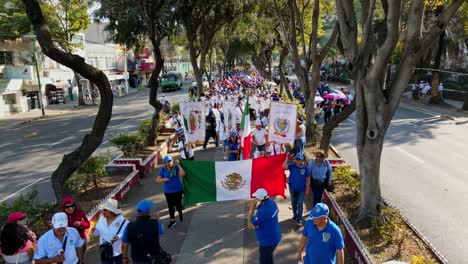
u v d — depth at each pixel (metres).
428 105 31.36
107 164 11.73
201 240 7.65
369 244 6.84
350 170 10.09
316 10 15.20
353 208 8.41
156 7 15.28
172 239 7.70
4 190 11.88
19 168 14.52
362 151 7.77
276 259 6.83
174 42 31.45
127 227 5.16
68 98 43.75
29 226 7.41
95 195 9.77
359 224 7.61
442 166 13.39
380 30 9.38
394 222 7.23
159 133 18.64
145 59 68.19
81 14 33.12
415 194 10.57
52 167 14.51
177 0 18.83
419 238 7.10
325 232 4.86
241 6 23.00
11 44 33.22
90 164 10.14
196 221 8.57
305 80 16.58
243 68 95.94
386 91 7.60
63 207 5.96
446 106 30.52
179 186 8.15
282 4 21.16
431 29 6.93
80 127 24.53
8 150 17.94
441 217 9.00
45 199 10.80
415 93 34.81
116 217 5.47
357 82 7.64
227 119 13.73
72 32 34.88
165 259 5.25
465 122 22.80
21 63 35.03
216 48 50.34
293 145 10.60
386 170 12.94
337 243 4.82
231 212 9.09
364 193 7.77
